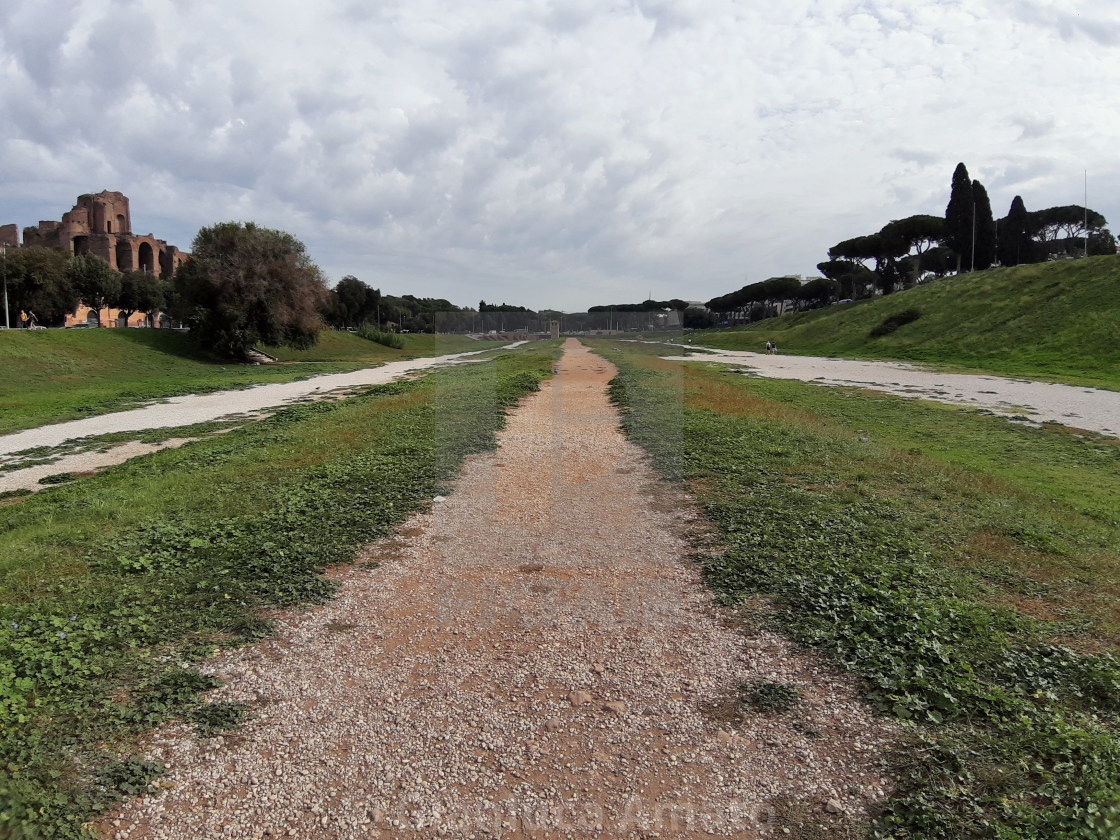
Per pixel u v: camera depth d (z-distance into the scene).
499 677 4.43
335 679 4.52
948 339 47.50
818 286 94.06
